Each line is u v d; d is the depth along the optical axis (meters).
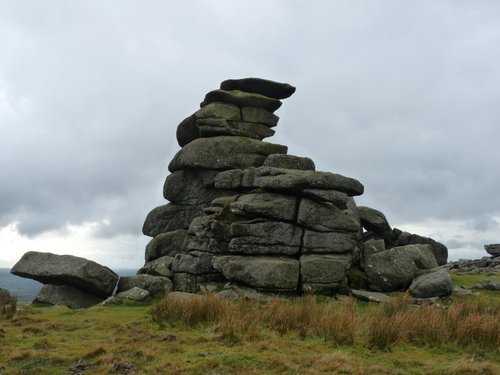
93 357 9.81
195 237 22.52
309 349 10.58
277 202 21.12
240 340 11.01
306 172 21.66
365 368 9.16
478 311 13.65
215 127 27.38
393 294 19.83
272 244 20.72
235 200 22.81
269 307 13.55
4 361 9.51
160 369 9.02
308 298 15.85
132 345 10.67
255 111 28.94
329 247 20.83
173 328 12.59
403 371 9.20
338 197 21.39
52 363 9.46
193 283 21.41
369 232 28.33
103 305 18.41
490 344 11.07
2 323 13.52
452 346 11.22
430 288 18.77
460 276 24.66
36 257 20.94
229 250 21.11
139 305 18.59
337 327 11.52
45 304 19.81
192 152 26.31
